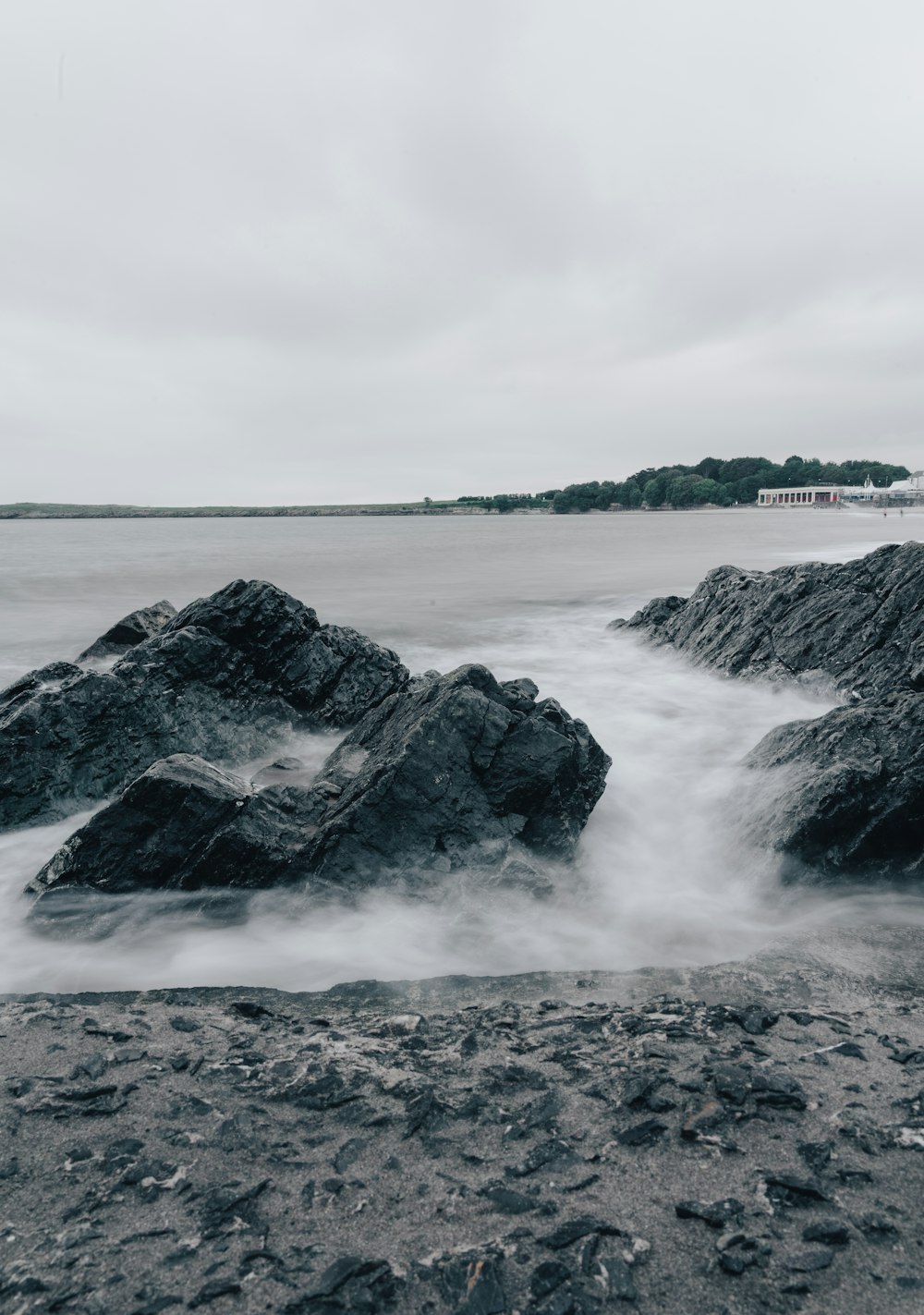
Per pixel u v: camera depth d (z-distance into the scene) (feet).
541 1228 10.98
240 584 45.42
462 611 98.43
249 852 24.91
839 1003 18.30
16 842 30.91
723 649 57.52
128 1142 13.03
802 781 27.48
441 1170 12.31
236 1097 14.37
